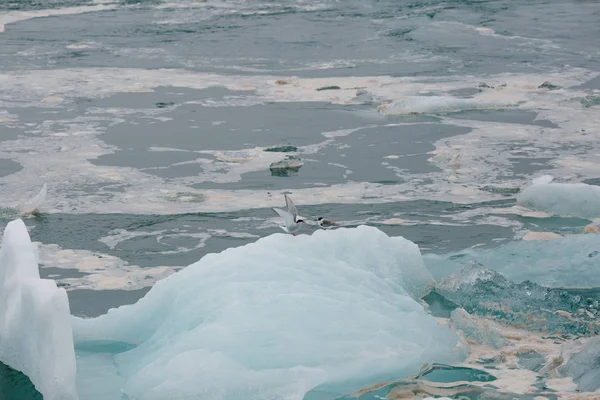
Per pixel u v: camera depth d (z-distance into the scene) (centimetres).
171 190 3356
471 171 3619
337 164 3725
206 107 4762
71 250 2736
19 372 1927
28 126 4325
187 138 4134
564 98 4978
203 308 2027
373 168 3666
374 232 2358
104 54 6225
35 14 7938
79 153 3866
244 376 1777
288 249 2259
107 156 3825
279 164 3650
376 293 2169
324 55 6241
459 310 2192
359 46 6550
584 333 2142
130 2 8669
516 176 3553
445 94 5081
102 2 8644
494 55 6262
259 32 7088
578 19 7819
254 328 1925
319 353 1873
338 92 5138
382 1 8812
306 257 2242
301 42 6694
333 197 3278
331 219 3038
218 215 3073
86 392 1836
